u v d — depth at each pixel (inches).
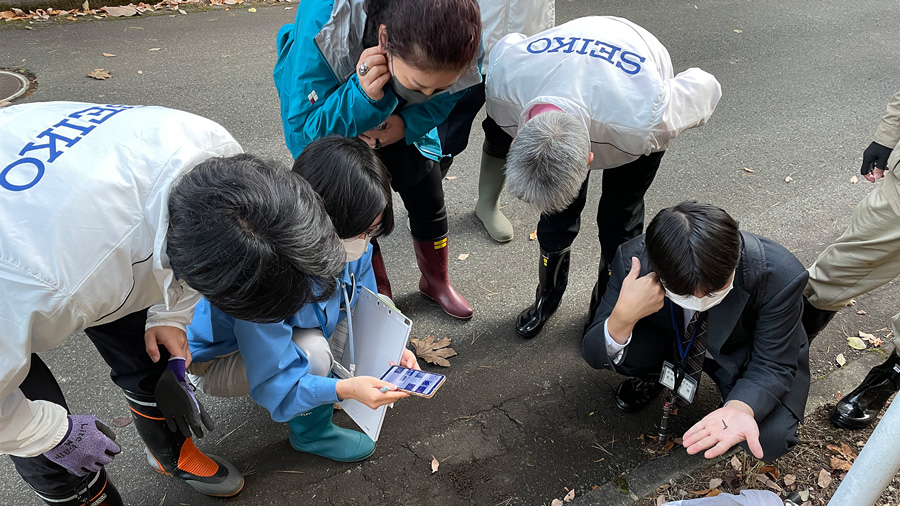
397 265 119.7
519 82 78.0
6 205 41.3
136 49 185.6
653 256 63.1
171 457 72.9
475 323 106.9
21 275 41.1
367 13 66.1
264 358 66.0
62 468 60.8
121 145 45.4
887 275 80.7
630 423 89.1
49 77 165.3
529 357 100.3
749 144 161.3
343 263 45.7
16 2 197.6
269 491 79.3
